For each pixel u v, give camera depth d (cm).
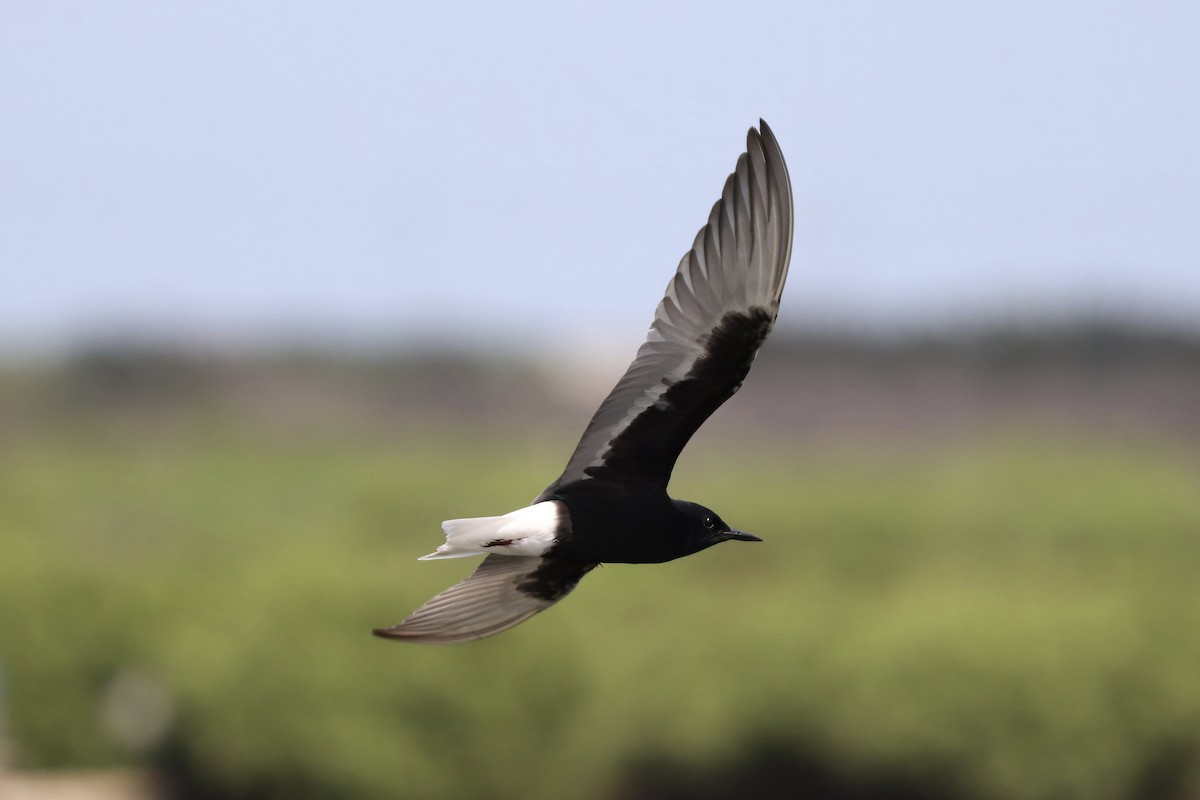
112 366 7569
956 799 2303
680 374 768
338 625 2356
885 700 2311
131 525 4222
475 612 848
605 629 2502
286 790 2319
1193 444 5838
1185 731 2269
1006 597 2634
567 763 2362
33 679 2452
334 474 5066
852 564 3588
